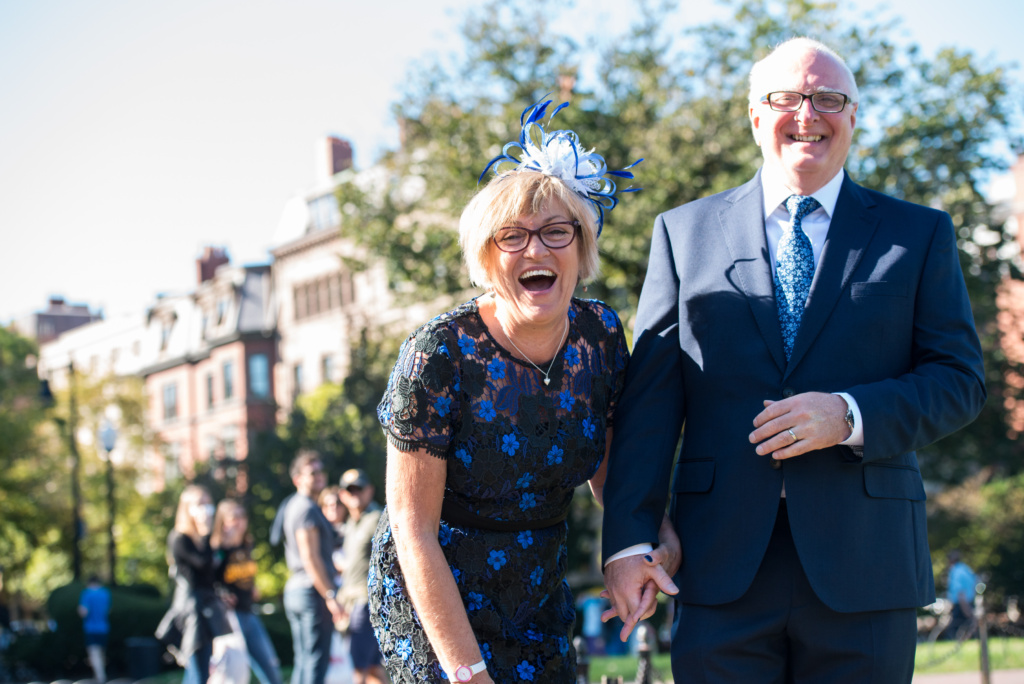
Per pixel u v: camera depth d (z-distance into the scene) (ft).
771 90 9.00
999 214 56.44
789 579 8.48
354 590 21.09
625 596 8.63
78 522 76.38
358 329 83.20
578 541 68.69
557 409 8.35
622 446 9.04
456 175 56.59
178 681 30.25
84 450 112.27
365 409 77.97
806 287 8.83
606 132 54.19
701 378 8.98
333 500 24.72
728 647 8.58
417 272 60.75
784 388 8.54
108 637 50.21
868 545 8.32
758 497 8.54
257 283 146.61
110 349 178.40
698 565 8.76
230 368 146.10
